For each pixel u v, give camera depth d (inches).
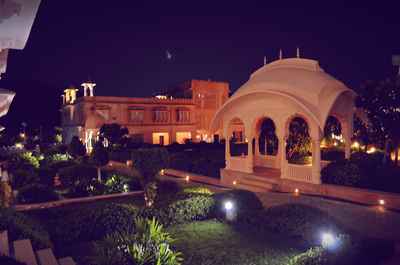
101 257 175.3
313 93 494.3
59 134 2751.0
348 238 245.1
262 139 852.6
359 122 580.7
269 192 546.3
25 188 489.4
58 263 216.4
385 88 490.9
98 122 1503.4
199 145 1533.0
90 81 1704.0
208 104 2042.3
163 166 446.3
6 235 220.7
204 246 282.0
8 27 66.0
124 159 1128.2
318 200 457.1
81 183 558.9
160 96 2199.8
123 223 318.3
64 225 298.4
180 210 352.2
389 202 407.5
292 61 593.3
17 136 2790.4
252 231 325.4
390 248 251.8
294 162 745.6
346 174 472.7
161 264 180.4
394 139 492.1
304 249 271.7
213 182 696.4
